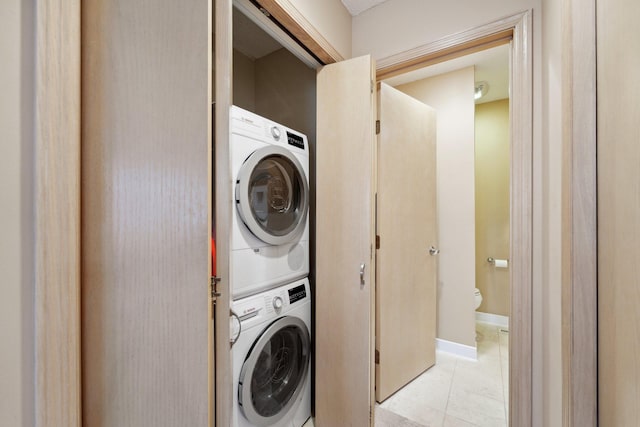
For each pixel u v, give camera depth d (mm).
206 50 566
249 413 1184
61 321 604
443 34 1382
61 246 603
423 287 2145
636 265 501
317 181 1567
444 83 2514
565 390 717
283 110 2150
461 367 2209
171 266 595
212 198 690
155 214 604
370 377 1414
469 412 1690
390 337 1860
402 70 1616
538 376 1123
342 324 1479
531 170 1149
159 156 599
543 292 1097
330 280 1519
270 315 1332
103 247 632
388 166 1863
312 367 1766
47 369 589
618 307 568
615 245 581
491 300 3141
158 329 607
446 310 2477
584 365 676
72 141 614
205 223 571
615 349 580
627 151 530
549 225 998
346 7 1627
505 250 3072
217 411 678
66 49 605
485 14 1270
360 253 1438
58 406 600
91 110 630
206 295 571
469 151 2400
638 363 493
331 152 1527
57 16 595
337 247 1501
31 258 583
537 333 1126
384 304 1826
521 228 1167
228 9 668
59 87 598
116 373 629
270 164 1448
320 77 1565
